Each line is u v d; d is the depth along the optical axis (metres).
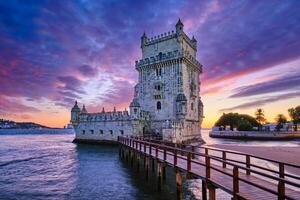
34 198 21.53
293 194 11.72
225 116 149.50
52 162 41.62
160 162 23.20
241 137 116.12
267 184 13.38
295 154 47.22
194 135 64.38
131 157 36.94
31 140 117.06
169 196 21.50
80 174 31.05
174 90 58.00
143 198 21.05
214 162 37.38
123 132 59.50
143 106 62.97
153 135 57.12
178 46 60.09
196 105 67.38
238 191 11.59
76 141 72.88
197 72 70.12
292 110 130.38
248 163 15.45
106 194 22.41
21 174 31.73
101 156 46.62
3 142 99.62
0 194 22.77
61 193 22.94
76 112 73.25
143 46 66.62
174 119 57.06
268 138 106.00
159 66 61.09
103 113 66.88
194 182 25.53
